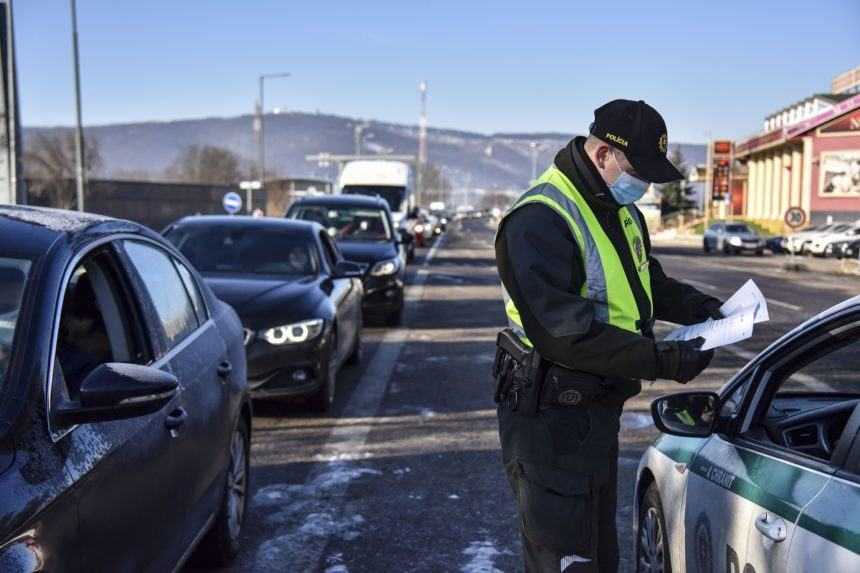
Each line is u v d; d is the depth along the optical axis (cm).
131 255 417
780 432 346
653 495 413
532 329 307
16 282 327
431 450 725
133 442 338
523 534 330
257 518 573
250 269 945
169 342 423
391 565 503
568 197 319
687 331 311
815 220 5631
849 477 263
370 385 981
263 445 737
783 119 7556
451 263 3241
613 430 327
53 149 4562
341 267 985
